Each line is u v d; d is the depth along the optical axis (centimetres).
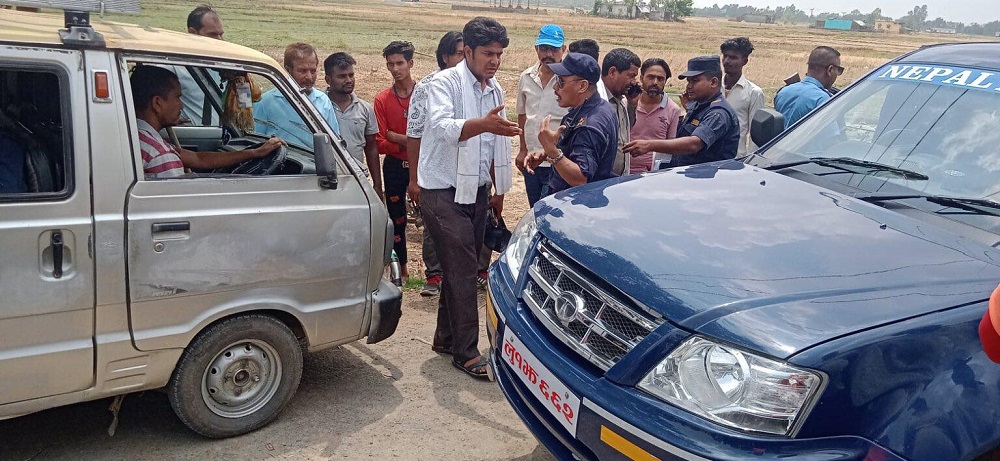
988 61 363
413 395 424
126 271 319
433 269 592
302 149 436
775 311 231
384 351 482
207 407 358
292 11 7538
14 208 293
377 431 383
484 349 494
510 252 347
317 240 370
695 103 536
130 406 396
